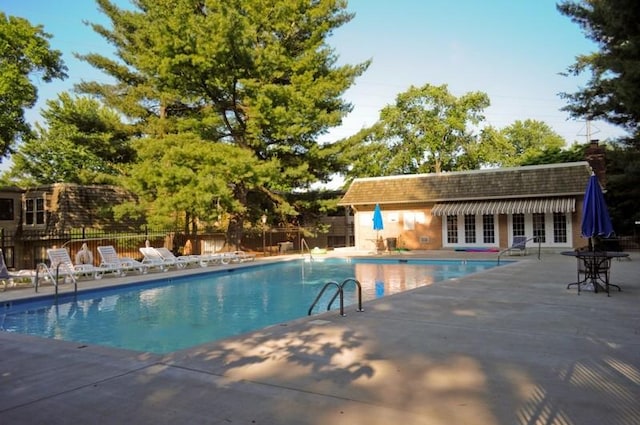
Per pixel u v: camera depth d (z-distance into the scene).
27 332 11.09
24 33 26.03
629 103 18.09
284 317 12.72
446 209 31.17
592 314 9.34
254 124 28.05
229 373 6.03
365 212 35.16
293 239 39.72
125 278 18.64
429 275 20.62
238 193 30.75
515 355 6.59
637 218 30.11
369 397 5.12
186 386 5.59
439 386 5.41
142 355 7.02
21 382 5.93
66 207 31.77
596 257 12.21
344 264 26.23
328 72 33.75
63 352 7.33
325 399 5.09
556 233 29.23
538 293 12.08
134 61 32.03
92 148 32.69
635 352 6.64
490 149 54.91
